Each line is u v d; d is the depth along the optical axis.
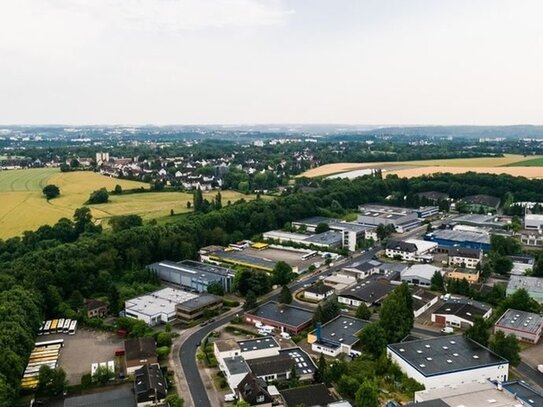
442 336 150.12
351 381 119.31
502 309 168.12
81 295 187.88
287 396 115.88
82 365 141.88
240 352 139.12
